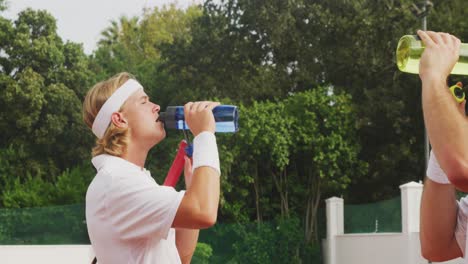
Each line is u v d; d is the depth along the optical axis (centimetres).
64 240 2161
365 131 2816
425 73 218
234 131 304
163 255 288
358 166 2620
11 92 3247
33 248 1719
